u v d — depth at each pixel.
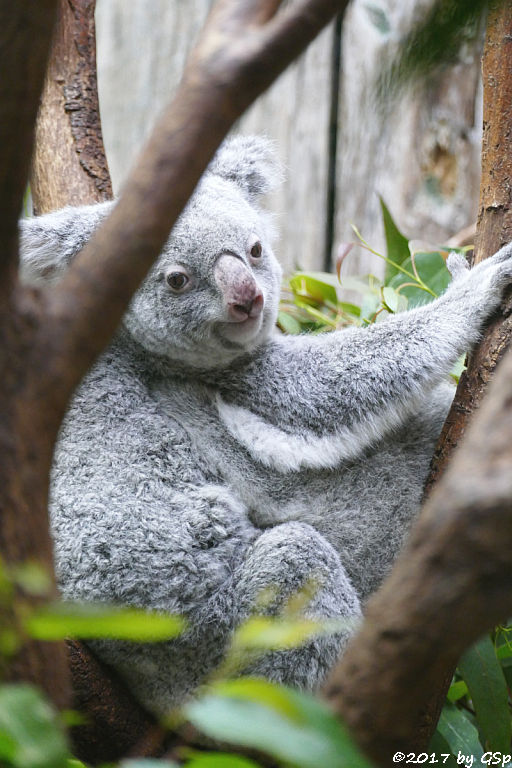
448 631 1.88
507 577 1.79
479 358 5.10
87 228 6.35
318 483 6.25
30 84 2.07
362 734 2.01
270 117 12.82
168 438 6.14
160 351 6.48
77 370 2.21
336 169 12.43
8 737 1.81
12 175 2.12
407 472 6.27
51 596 2.25
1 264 2.16
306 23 2.13
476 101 11.36
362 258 12.18
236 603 5.60
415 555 1.90
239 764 1.80
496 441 1.82
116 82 13.53
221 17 2.24
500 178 5.33
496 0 1.86
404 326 6.18
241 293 6.13
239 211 6.70
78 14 7.66
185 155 2.16
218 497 5.94
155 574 5.65
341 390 6.24
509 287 5.49
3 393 2.17
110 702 5.42
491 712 5.24
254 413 6.48
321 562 5.55
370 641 2.00
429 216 11.64
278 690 1.78
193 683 5.64
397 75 1.99
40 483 2.22
